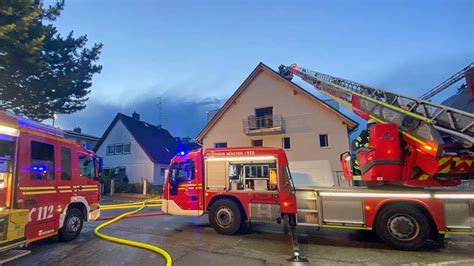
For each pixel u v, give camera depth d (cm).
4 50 960
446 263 491
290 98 1970
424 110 617
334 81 989
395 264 488
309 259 516
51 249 584
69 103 1344
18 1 934
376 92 761
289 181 689
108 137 2931
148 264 492
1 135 497
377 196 599
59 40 1284
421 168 603
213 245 613
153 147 2912
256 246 605
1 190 499
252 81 2112
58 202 614
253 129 1970
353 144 762
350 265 483
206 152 779
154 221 926
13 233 473
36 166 568
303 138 1883
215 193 741
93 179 755
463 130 554
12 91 1088
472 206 551
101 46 1457
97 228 784
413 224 566
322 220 634
